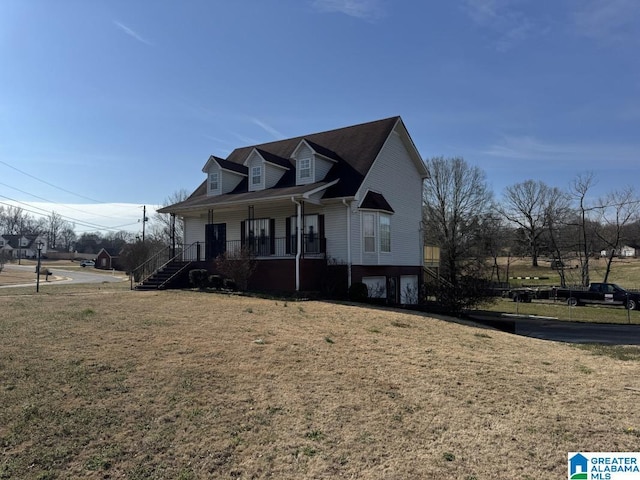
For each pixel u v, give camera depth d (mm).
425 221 50344
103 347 7758
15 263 85625
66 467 4406
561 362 9555
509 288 38219
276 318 11664
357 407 6113
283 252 21250
